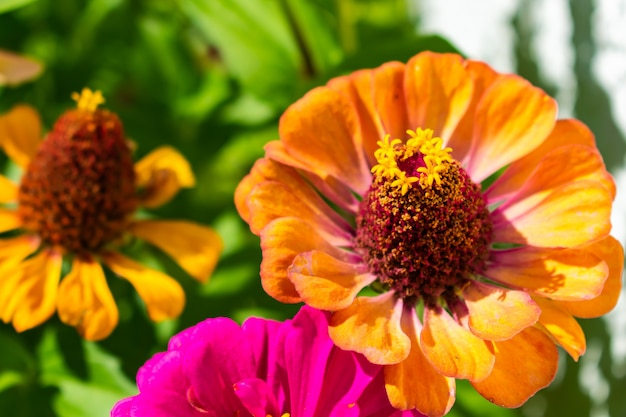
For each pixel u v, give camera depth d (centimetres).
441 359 23
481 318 23
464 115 26
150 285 29
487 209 25
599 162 24
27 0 29
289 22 33
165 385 23
